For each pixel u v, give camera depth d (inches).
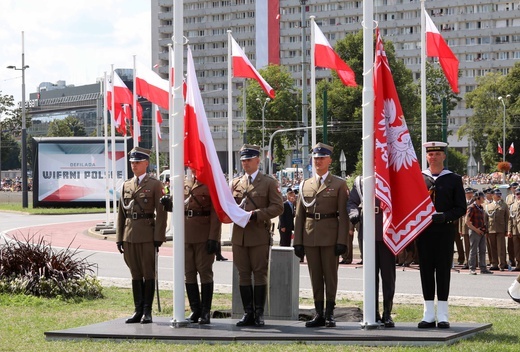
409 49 5206.7
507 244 955.3
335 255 439.5
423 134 901.8
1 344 416.8
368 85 423.8
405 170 419.5
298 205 448.1
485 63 5142.7
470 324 450.3
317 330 427.8
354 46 2962.6
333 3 5334.6
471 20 5157.5
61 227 1610.5
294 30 5344.5
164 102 1149.7
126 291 668.7
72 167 2156.7
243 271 449.7
